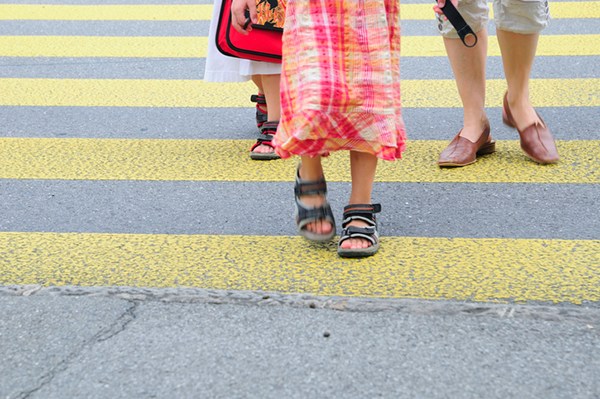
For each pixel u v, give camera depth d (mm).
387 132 2008
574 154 3037
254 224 2518
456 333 1740
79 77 4324
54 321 1848
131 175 2984
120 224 2535
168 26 5301
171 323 1824
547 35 4793
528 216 2492
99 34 5148
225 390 1544
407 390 1528
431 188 2777
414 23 5148
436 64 4406
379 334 1744
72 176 2982
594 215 2477
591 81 3969
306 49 1943
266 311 1871
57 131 3523
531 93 3838
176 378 1591
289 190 2818
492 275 2080
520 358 1633
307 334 1753
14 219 2590
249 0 2336
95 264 2232
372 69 1981
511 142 3254
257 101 3439
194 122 3650
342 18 1944
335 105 1950
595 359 1622
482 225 2438
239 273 2143
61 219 2584
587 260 2148
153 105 3893
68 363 1663
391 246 2301
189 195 2781
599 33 4777
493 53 4555
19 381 1602
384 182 2852
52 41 5012
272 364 1633
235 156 3189
